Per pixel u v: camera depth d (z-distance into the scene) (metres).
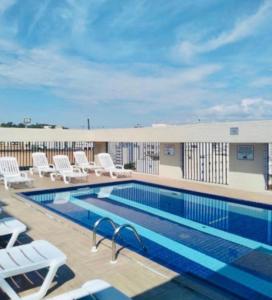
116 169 14.15
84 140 17.09
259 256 5.77
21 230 5.09
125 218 8.33
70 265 4.68
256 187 10.57
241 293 4.38
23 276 4.34
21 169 15.75
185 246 6.25
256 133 10.02
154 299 3.77
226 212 8.98
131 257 4.94
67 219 7.01
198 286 4.07
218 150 11.93
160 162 14.11
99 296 3.26
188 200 10.56
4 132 14.75
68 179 13.04
